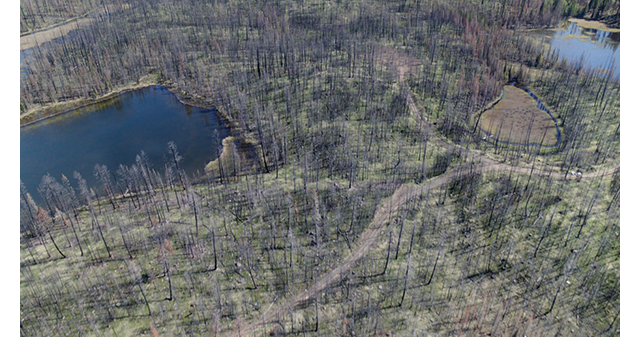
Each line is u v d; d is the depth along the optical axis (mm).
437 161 138750
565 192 122188
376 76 184250
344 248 107188
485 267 101812
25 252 106438
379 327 87562
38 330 87438
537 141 154500
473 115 171750
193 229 112688
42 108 184125
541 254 103938
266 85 184500
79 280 98438
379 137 148625
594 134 154750
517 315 90188
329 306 92750
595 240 106562
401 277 99250
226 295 95125
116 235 111438
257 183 130375
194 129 170250
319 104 167625
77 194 130125
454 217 116000
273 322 89750
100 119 179500
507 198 119938
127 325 88750
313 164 138500
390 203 121062
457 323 88812
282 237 110000
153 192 126812
